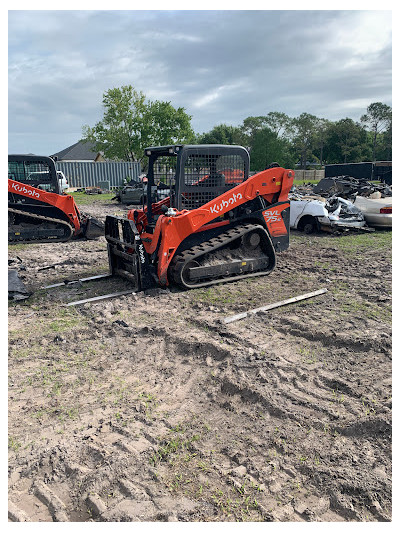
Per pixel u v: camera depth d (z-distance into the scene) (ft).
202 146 22.56
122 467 9.93
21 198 37.19
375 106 250.78
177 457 10.29
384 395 12.35
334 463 10.00
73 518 8.78
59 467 10.09
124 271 24.72
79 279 25.35
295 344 16.02
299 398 12.44
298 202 40.57
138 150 167.43
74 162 108.47
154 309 20.06
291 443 10.68
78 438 11.03
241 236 24.62
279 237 26.58
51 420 11.89
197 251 22.38
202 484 9.50
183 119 165.68
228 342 15.96
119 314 19.53
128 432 11.16
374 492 9.14
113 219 24.80
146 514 8.72
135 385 13.65
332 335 16.20
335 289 22.70
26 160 38.19
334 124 257.75
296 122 269.85
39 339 17.01
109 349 16.10
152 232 23.84
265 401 12.32
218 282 23.86
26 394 13.20
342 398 12.37
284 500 9.07
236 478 9.62
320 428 11.20
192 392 13.12
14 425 11.68
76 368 14.76
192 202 23.12
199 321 18.12
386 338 15.79
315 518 8.64
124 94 163.84
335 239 37.01
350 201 42.93
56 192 39.93
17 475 9.91
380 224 39.75
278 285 23.71
